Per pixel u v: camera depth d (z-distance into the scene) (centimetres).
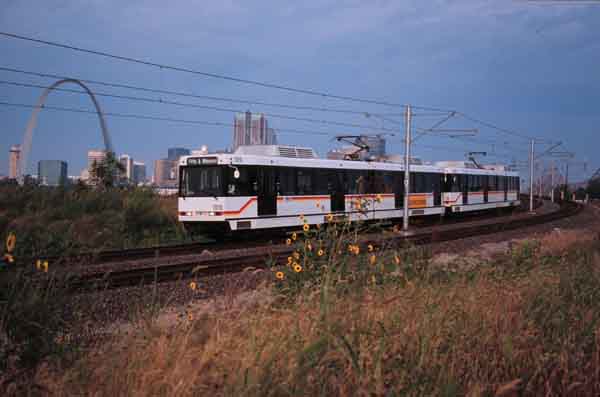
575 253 1262
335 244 706
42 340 436
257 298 643
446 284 721
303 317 495
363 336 459
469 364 446
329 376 399
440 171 3061
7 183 2234
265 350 419
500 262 1059
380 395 386
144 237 2058
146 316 570
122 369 402
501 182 3900
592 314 598
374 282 657
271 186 1967
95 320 702
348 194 2302
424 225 2875
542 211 4650
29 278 468
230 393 371
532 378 441
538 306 616
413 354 443
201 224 1881
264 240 2019
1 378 381
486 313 567
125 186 2611
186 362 411
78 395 380
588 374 476
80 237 1669
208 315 589
